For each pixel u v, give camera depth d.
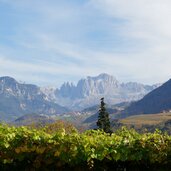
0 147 12.79
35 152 13.15
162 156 14.98
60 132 13.68
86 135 14.70
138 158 14.39
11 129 13.87
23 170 13.15
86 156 13.40
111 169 14.58
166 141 15.30
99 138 14.59
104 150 13.76
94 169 14.05
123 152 14.12
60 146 13.23
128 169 14.80
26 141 13.09
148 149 14.70
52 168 13.35
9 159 12.83
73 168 13.65
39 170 13.21
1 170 13.05
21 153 12.97
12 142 12.95
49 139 13.33
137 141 14.63
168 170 15.20
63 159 13.23
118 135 15.77
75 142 13.43
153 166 15.09
